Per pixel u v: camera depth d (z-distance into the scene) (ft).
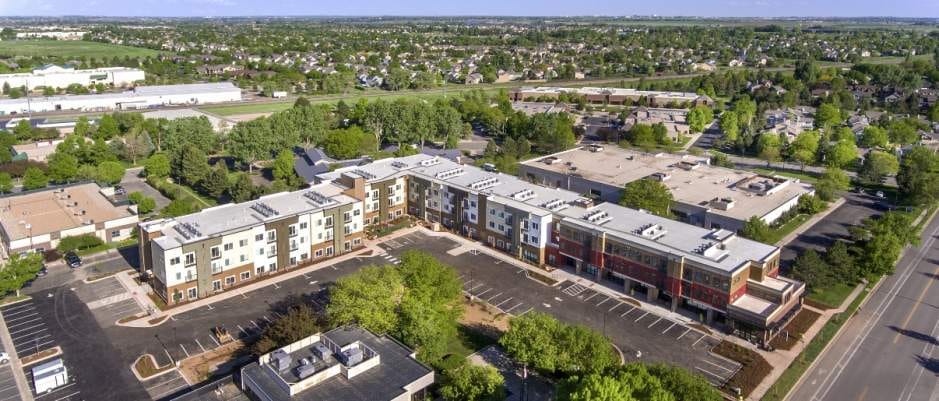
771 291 391.65
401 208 589.73
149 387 325.01
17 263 418.92
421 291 365.81
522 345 324.19
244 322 394.11
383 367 287.07
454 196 547.49
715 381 336.49
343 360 286.87
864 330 389.60
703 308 402.72
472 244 526.57
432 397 309.22
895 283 458.91
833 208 634.43
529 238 490.49
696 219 573.33
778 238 546.26
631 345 371.97
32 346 362.53
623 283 453.58
